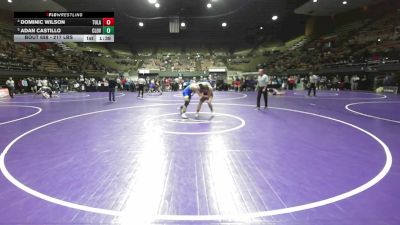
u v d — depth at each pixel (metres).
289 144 6.11
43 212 3.17
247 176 4.25
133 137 6.79
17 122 9.16
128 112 11.40
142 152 5.50
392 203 3.37
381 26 29.14
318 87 29.47
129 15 36.62
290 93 23.41
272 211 3.19
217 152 5.50
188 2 30.98
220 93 24.86
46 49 35.44
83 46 46.31
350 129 7.79
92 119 9.63
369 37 29.50
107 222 2.97
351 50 29.88
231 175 4.29
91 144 6.14
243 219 3.03
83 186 3.88
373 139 6.60
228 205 3.34
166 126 8.20
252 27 44.94
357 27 32.38
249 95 21.91
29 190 3.75
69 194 3.63
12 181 4.06
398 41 25.25
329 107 12.91
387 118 9.68
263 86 12.45
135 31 47.56
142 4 31.47
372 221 2.97
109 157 5.19
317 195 3.59
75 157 5.20
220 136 6.87
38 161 4.98
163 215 3.12
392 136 6.92
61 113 11.28
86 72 37.53
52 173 4.38
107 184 3.95
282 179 4.12
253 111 11.52
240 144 6.10
